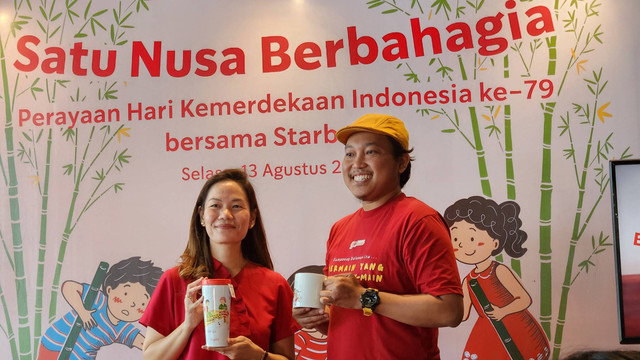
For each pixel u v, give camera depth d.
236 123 3.13
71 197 3.14
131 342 3.05
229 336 2.15
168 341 2.17
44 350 3.07
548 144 2.97
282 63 3.15
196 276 2.26
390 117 2.30
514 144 2.99
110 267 3.10
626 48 2.98
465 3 3.07
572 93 2.98
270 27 3.17
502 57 3.03
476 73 3.04
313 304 2.12
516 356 2.91
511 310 2.93
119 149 3.15
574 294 2.91
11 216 3.14
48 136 3.17
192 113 3.15
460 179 3.01
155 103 3.17
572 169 2.96
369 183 2.24
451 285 2.07
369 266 2.18
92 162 3.15
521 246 2.95
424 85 3.06
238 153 3.12
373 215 2.27
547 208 2.95
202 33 3.19
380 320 2.12
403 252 2.13
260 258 2.44
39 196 3.15
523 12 3.04
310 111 3.11
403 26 3.10
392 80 3.08
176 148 3.14
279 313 2.37
